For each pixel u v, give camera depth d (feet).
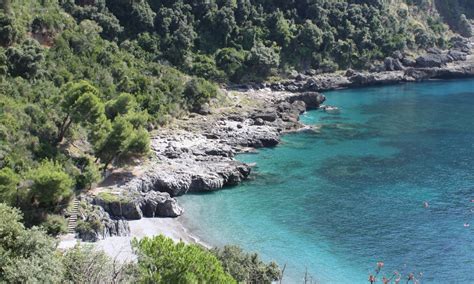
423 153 400.88
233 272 185.88
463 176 350.84
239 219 290.35
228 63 609.42
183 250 135.44
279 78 637.71
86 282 142.72
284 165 374.22
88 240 246.27
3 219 146.20
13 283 130.21
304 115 520.01
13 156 272.31
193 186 326.85
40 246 145.59
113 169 324.80
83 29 471.21
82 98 298.15
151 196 295.48
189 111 471.21
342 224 283.38
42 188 247.09
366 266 242.58
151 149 368.48
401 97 610.24
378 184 337.93
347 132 458.50
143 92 440.86
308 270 239.30
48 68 381.81
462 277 231.91
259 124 455.63
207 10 643.45
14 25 384.68
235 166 346.74
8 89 329.72
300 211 299.79
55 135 314.96
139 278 138.92
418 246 258.98
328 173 358.02
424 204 305.53
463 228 276.00
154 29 592.19
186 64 579.48
